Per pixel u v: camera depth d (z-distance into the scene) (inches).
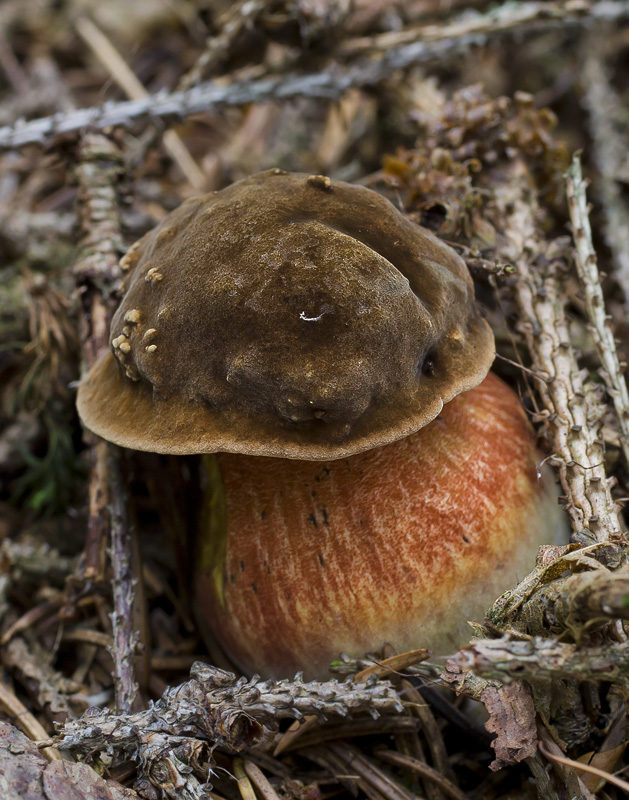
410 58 16.8
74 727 13.3
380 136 18.2
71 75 21.5
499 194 15.4
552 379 14.3
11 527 16.0
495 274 14.6
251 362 13.0
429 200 15.1
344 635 13.6
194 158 19.4
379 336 13.1
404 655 13.6
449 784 13.7
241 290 13.1
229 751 13.7
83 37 21.4
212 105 16.5
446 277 13.6
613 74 19.1
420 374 13.4
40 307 15.8
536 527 13.8
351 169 17.8
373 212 13.6
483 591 13.6
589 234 14.9
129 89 19.4
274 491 13.8
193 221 13.5
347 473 13.7
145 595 14.6
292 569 13.7
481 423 13.9
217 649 14.6
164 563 15.4
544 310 14.7
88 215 15.6
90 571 14.5
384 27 17.6
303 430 13.1
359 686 13.3
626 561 13.0
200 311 13.2
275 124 19.1
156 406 13.4
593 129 17.2
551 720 13.4
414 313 13.2
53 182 19.0
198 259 13.3
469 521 13.6
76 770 13.2
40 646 14.8
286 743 13.8
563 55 19.3
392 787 13.7
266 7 16.2
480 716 13.8
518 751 13.2
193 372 13.2
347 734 13.9
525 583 13.2
